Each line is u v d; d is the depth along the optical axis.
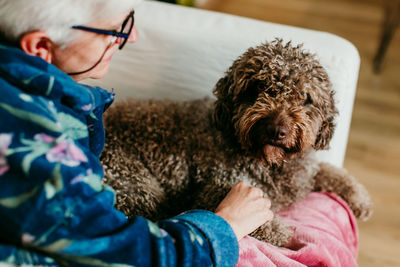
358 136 2.33
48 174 0.58
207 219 0.77
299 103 1.18
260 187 1.26
